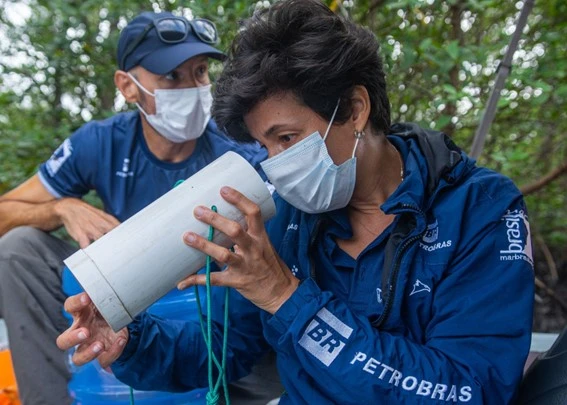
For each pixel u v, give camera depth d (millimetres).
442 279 1148
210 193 1066
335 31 1123
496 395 1073
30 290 1891
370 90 1183
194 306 1608
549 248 3797
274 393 1930
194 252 1059
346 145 1186
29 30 3373
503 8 2967
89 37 3291
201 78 2105
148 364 1324
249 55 1124
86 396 1722
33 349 1871
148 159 2135
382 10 2918
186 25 2062
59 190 2139
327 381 1105
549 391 1154
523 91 2832
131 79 2072
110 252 1038
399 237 1164
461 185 1201
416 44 2816
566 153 3420
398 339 1103
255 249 1050
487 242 1137
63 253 2100
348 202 1253
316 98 1121
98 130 2131
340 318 1097
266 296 1097
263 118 1159
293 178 1188
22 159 3297
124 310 1051
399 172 1286
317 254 1277
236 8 2553
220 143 2168
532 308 1122
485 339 1092
